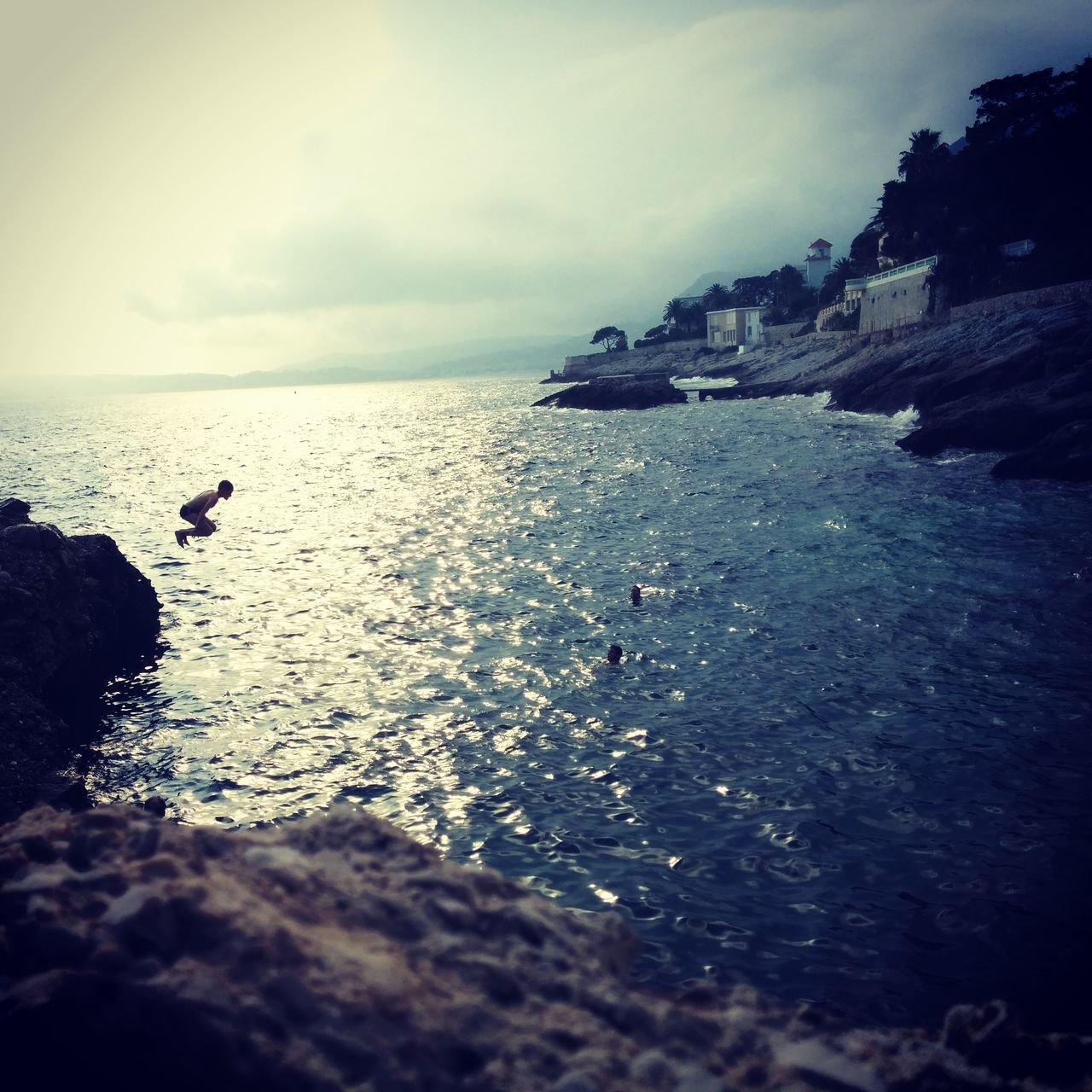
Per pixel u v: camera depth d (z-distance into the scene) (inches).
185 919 157.3
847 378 4345.5
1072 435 2010.3
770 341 7603.4
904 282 5059.1
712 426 4146.2
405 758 807.7
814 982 480.1
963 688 872.3
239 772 807.1
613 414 5664.4
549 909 200.8
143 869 171.5
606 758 778.8
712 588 1322.6
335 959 158.9
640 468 2896.2
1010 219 4343.0
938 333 3727.9
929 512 1733.5
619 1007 168.1
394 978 158.9
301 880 184.7
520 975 172.4
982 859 586.9
